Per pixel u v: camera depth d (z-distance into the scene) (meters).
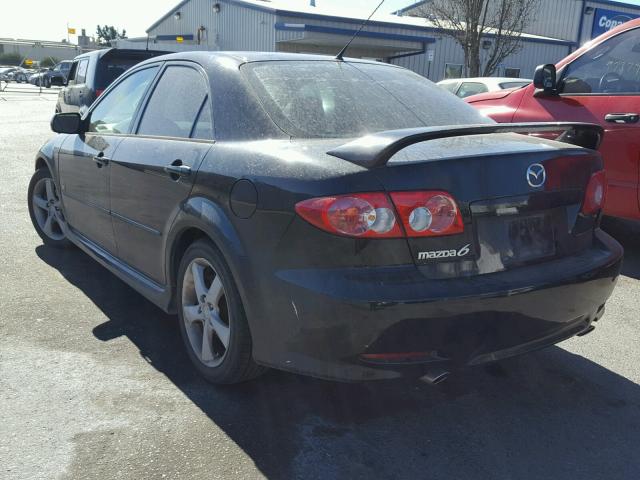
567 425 2.81
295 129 2.84
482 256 2.49
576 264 2.74
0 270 4.65
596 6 28.61
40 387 2.98
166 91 3.62
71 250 5.22
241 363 2.81
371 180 2.34
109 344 3.47
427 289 2.33
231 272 2.72
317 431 2.70
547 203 2.68
